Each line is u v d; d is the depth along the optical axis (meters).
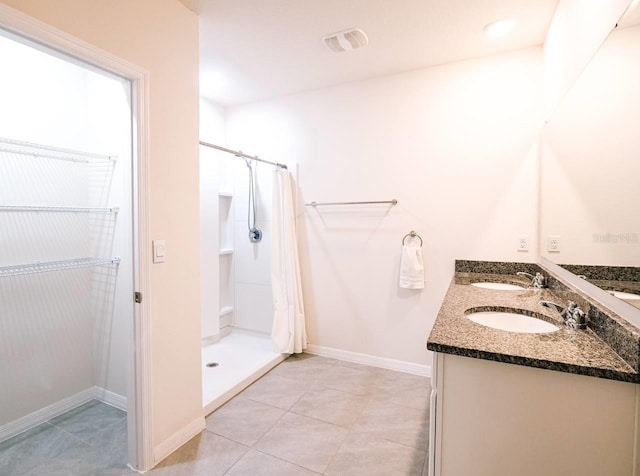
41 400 2.13
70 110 2.27
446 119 2.60
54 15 1.28
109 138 2.25
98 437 1.97
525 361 1.04
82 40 1.37
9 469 1.70
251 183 3.42
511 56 2.39
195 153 1.93
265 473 1.67
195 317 1.96
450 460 1.17
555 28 1.94
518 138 2.40
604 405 0.99
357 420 2.11
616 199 1.18
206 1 1.82
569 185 1.72
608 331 1.13
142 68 1.61
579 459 1.02
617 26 1.16
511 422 1.09
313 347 3.18
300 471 1.68
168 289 1.78
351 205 2.96
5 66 1.99
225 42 2.26
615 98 1.19
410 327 2.79
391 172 2.80
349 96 2.93
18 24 1.17
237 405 2.29
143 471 1.68
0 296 1.98
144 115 1.62
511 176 2.43
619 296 1.14
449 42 2.27
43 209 2.07
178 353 1.85
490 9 1.92
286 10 1.91
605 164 1.28
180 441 1.86
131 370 1.67
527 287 2.12
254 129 3.37
